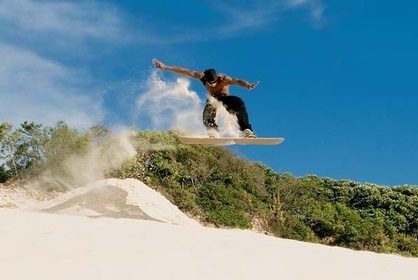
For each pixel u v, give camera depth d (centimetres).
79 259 756
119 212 1891
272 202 2698
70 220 1052
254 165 2869
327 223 2678
